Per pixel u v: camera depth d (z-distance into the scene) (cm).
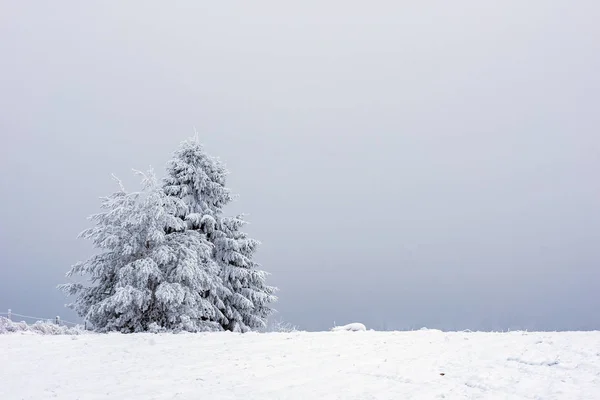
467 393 852
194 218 2653
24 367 1219
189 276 2183
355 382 983
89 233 2247
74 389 1030
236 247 2761
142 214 2234
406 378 977
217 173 2911
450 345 1291
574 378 892
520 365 1007
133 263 2162
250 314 2753
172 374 1138
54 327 1978
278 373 1107
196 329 2197
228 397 933
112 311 2150
